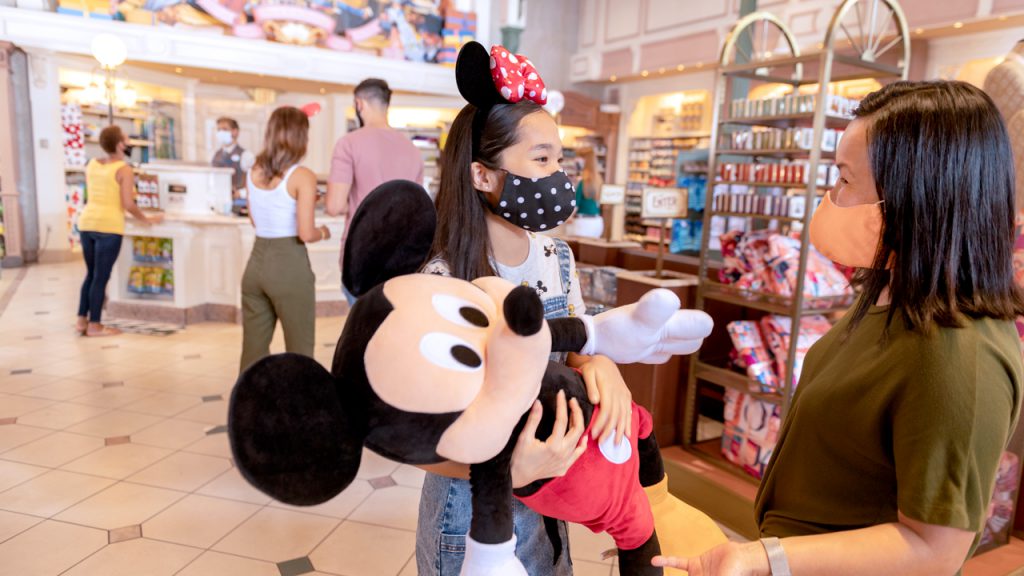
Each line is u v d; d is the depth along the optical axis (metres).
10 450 3.08
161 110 9.63
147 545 2.37
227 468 2.99
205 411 3.65
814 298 2.62
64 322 5.59
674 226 4.30
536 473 0.82
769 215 2.86
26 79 8.08
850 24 6.82
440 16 9.55
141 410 3.64
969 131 0.86
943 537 0.80
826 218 1.01
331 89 9.75
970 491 0.80
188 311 5.66
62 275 7.74
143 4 7.88
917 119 0.89
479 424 0.71
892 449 0.89
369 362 0.73
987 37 6.34
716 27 8.76
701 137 10.20
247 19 8.36
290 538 2.46
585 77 11.03
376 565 2.31
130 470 2.93
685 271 3.68
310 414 0.68
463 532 1.05
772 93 7.94
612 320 0.97
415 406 0.71
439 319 0.76
